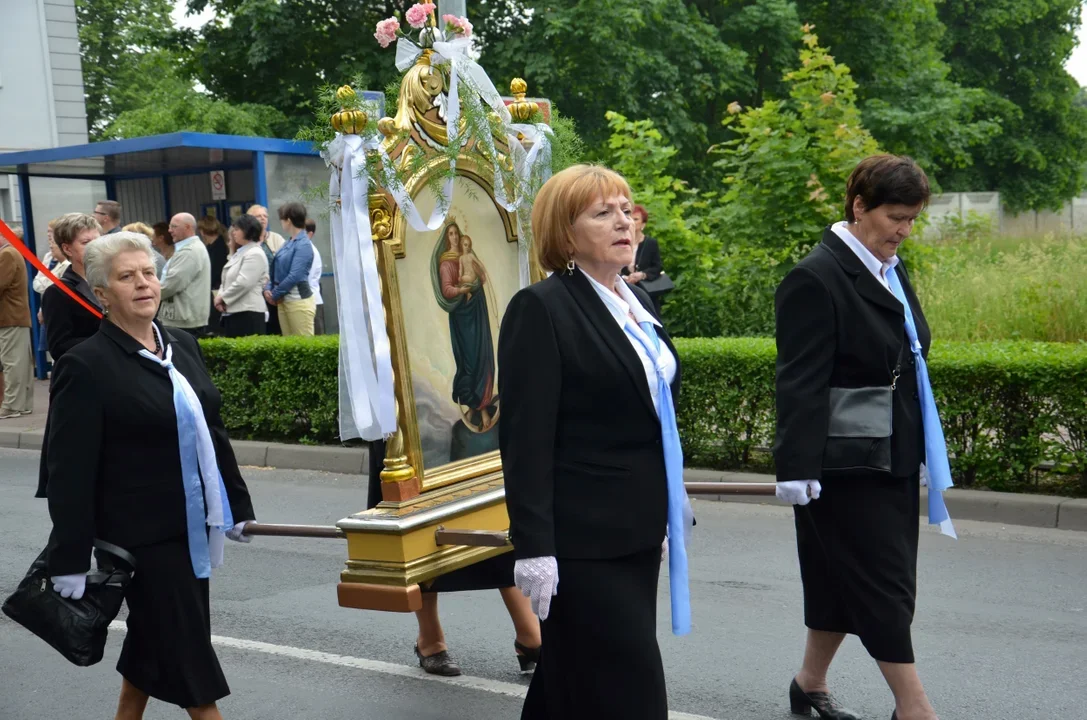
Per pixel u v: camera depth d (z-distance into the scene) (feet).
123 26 140.15
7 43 61.98
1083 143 131.23
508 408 9.12
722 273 36.63
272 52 70.23
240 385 32.81
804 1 85.71
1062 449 22.68
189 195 52.54
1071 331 35.68
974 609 17.13
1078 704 13.47
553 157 13.89
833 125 35.76
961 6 121.80
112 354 10.91
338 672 15.21
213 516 11.16
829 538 11.46
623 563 9.21
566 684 9.20
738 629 16.46
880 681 14.28
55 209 52.80
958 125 84.43
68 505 10.53
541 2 67.97
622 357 9.18
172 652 10.93
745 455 26.66
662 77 71.00
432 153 12.28
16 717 14.12
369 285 11.56
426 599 14.71
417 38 12.94
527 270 13.74
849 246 11.46
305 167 45.52
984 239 61.52
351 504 26.21
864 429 11.12
